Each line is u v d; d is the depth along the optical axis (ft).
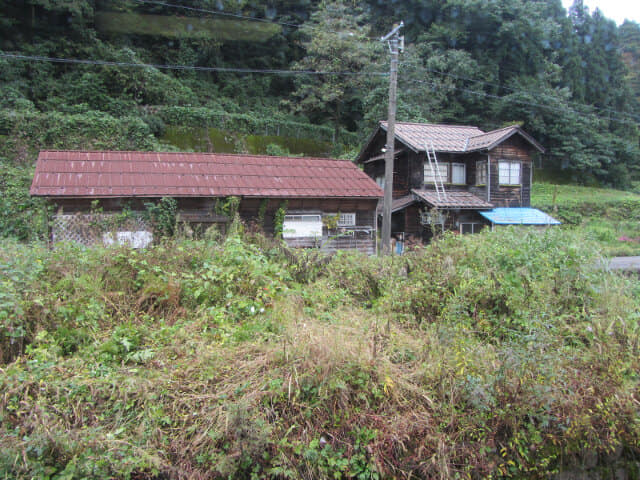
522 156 63.36
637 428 13.65
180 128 78.43
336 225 42.47
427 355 15.05
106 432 11.21
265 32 104.78
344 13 95.04
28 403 11.37
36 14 81.46
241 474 11.07
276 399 12.28
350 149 93.04
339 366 13.21
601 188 113.70
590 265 21.44
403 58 87.25
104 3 92.17
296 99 106.52
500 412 12.83
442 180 62.49
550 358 13.76
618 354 15.38
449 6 104.12
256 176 41.63
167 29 97.60
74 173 35.45
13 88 69.05
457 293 18.79
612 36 141.28
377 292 21.03
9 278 15.20
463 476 12.01
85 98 73.46
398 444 12.07
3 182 51.88
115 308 16.57
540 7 110.01
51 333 14.65
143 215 34.94
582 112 115.85
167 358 13.94
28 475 9.96
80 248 18.92
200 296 18.01
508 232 25.50
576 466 13.25
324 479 11.29
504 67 110.42
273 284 19.30
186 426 11.55
